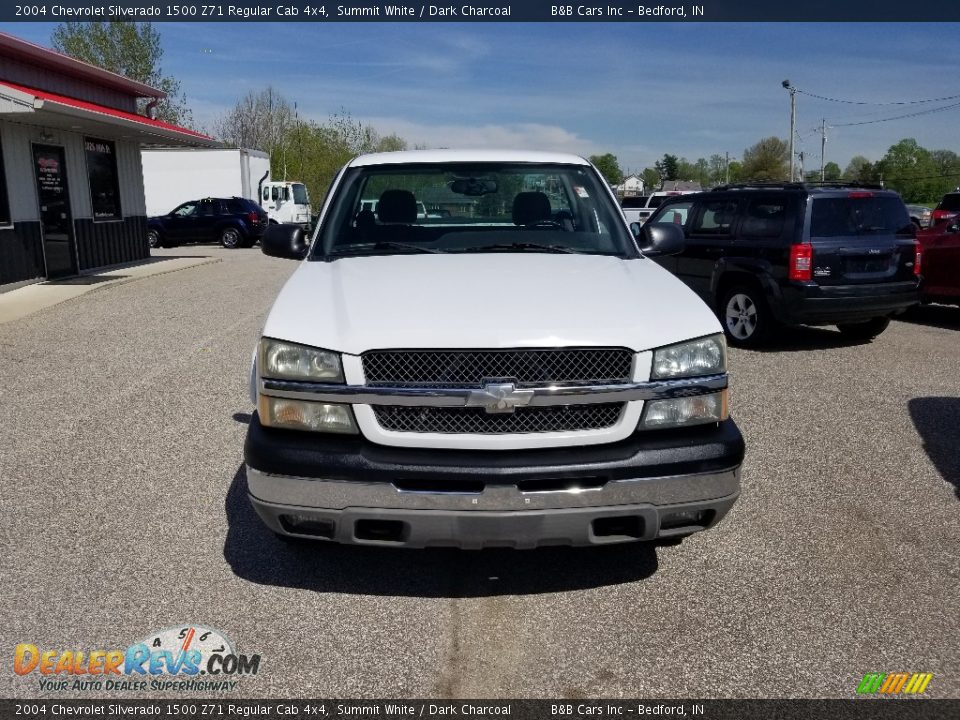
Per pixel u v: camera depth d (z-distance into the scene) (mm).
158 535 4016
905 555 3822
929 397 6633
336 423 3109
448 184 4566
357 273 3814
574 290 3510
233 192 29078
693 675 2930
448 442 3049
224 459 5082
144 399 6402
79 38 35594
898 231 8477
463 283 3580
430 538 3088
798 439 5551
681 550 3879
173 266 16953
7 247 12688
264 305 11328
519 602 3418
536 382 3059
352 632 3189
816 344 9031
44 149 13883
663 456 3086
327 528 3158
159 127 15320
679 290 3648
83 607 3350
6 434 5543
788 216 8281
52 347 8359
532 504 3020
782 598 3439
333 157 48062
